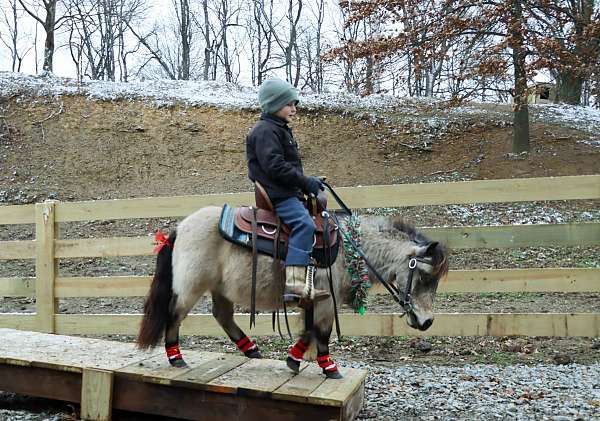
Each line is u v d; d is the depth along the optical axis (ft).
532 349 21.48
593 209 41.75
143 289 22.35
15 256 23.58
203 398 13.94
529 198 19.45
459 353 21.26
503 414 14.67
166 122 58.95
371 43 50.52
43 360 15.34
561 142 54.08
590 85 71.92
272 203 14.58
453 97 54.29
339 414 12.80
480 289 19.99
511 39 45.03
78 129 57.21
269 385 13.67
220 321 16.71
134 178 51.55
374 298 27.55
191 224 15.23
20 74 68.80
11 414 15.66
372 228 15.49
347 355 21.40
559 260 32.24
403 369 19.17
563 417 14.25
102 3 114.21
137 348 16.53
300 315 16.15
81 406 14.78
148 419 15.29
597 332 19.49
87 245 22.79
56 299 23.38
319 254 14.43
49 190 48.32
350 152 55.36
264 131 14.29
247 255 14.53
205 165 53.62
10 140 54.80
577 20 47.24
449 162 52.75
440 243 14.69
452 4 49.47
